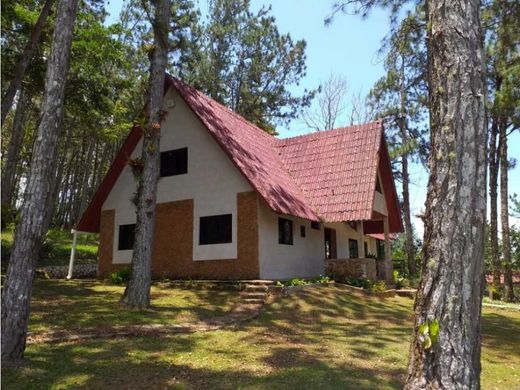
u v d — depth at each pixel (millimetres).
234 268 15773
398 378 6496
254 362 7172
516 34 12562
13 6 16172
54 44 7344
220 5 31031
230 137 17609
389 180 22094
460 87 4633
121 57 20562
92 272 22562
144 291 11727
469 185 4441
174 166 18000
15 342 6434
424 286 4438
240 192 16219
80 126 29000
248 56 31578
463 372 4098
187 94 17703
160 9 12836
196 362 7066
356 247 26031
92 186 38812
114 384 5922
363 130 20906
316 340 8984
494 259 22031
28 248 6672
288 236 17859
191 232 16953
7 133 33938
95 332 8695
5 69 17297
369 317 12055
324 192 18844
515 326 12469
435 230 4480
